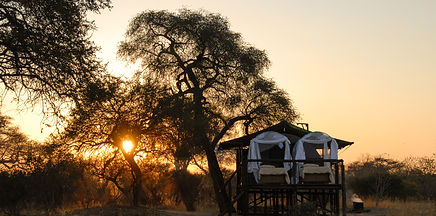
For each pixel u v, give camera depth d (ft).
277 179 61.93
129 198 74.28
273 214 70.59
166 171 74.74
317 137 65.46
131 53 93.25
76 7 62.39
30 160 67.41
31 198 62.08
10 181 59.31
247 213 62.90
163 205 69.10
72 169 72.23
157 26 93.91
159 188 71.00
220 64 94.27
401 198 104.68
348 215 69.67
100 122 77.71
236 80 92.89
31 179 62.49
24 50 59.11
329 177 61.93
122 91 78.33
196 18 91.61
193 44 94.79
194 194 71.72
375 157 116.37
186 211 66.64
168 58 95.50
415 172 123.85
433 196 112.37
